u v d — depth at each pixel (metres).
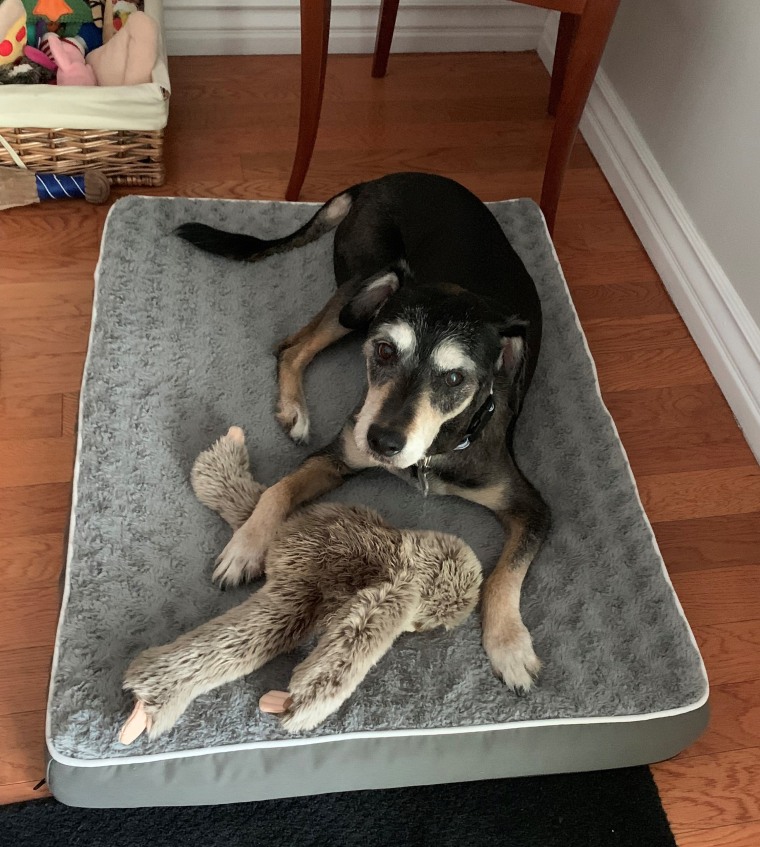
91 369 1.81
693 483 1.95
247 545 1.53
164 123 2.23
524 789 1.46
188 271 2.07
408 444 1.36
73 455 1.78
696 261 2.23
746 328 2.05
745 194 2.03
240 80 2.86
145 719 1.28
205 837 1.36
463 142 2.74
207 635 1.34
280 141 2.66
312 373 1.94
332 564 1.44
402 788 1.44
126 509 1.61
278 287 2.09
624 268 2.42
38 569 1.65
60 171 2.30
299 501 1.62
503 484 1.61
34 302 2.11
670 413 2.08
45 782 1.39
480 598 1.54
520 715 1.40
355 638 1.32
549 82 3.01
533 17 3.04
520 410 1.74
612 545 1.68
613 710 1.43
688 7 2.23
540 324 1.85
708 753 1.55
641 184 2.48
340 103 2.82
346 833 1.38
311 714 1.29
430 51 3.09
